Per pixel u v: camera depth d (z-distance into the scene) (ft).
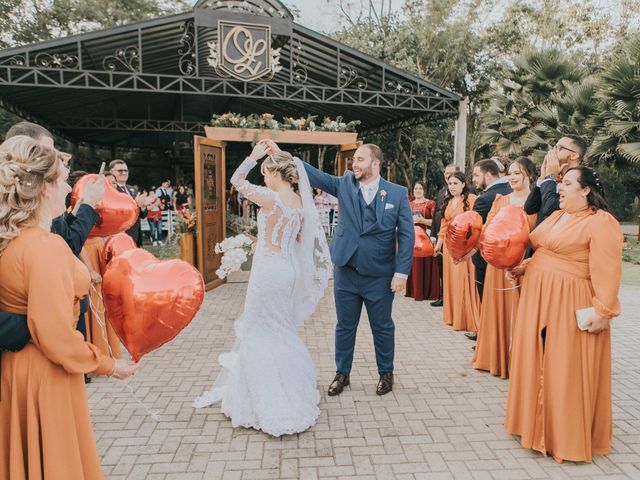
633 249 43.83
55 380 5.82
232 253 11.49
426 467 9.48
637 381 13.91
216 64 32.14
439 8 68.69
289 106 54.80
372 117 49.65
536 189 11.53
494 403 12.30
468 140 73.97
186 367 14.73
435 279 23.30
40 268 5.39
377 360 13.07
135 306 7.09
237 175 10.80
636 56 37.09
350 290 12.67
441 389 13.15
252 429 10.93
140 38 31.89
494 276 13.87
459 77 74.33
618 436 10.75
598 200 9.20
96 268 13.70
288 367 10.99
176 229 25.76
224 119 25.88
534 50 47.16
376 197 12.19
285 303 11.24
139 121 63.67
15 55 30.71
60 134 62.54
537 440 9.87
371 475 9.21
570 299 9.35
